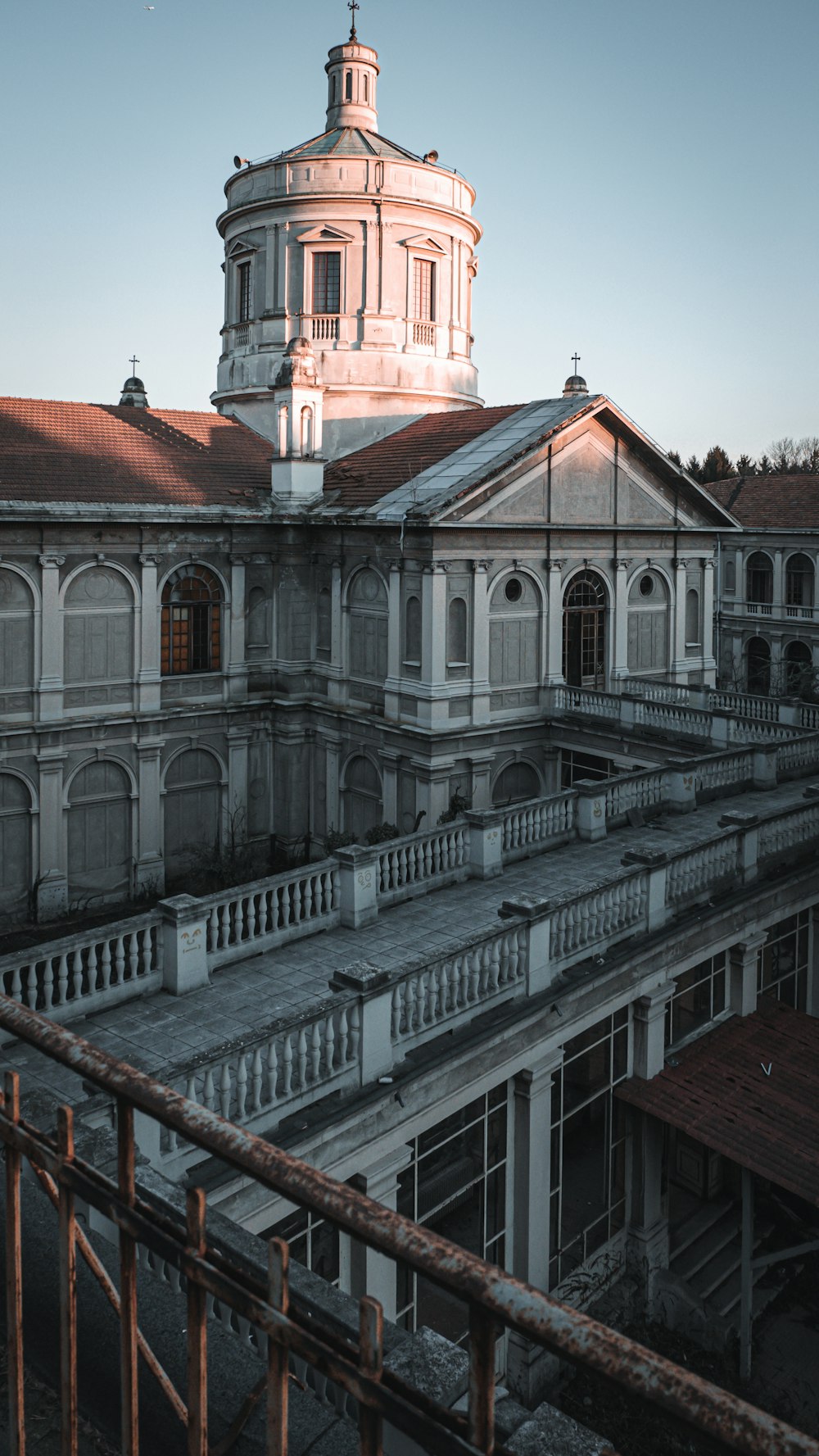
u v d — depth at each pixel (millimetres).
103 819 33656
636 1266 19031
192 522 33594
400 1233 2662
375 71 44188
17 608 31297
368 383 40969
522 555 34000
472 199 43938
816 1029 21125
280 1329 2848
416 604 32938
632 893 19000
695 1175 21156
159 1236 3207
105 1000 17141
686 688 36250
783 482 69375
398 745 33750
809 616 63969
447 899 22156
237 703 35938
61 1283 3475
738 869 21531
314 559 36469
